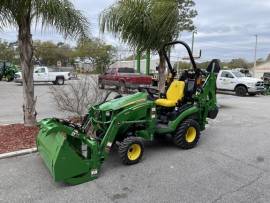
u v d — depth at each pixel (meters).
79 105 7.52
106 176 4.68
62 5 6.20
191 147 6.22
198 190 4.22
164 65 9.85
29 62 6.83
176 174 4.80
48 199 3.93
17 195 4.04
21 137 6.44
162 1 9.12
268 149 6.30
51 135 4.55
